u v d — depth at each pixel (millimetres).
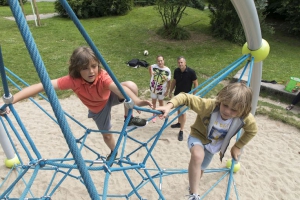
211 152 2912
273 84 8602
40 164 2463
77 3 16719
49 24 15492
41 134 6066
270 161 5555
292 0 14297
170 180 4961
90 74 2611
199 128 2812
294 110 7520
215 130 2703
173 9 13016
